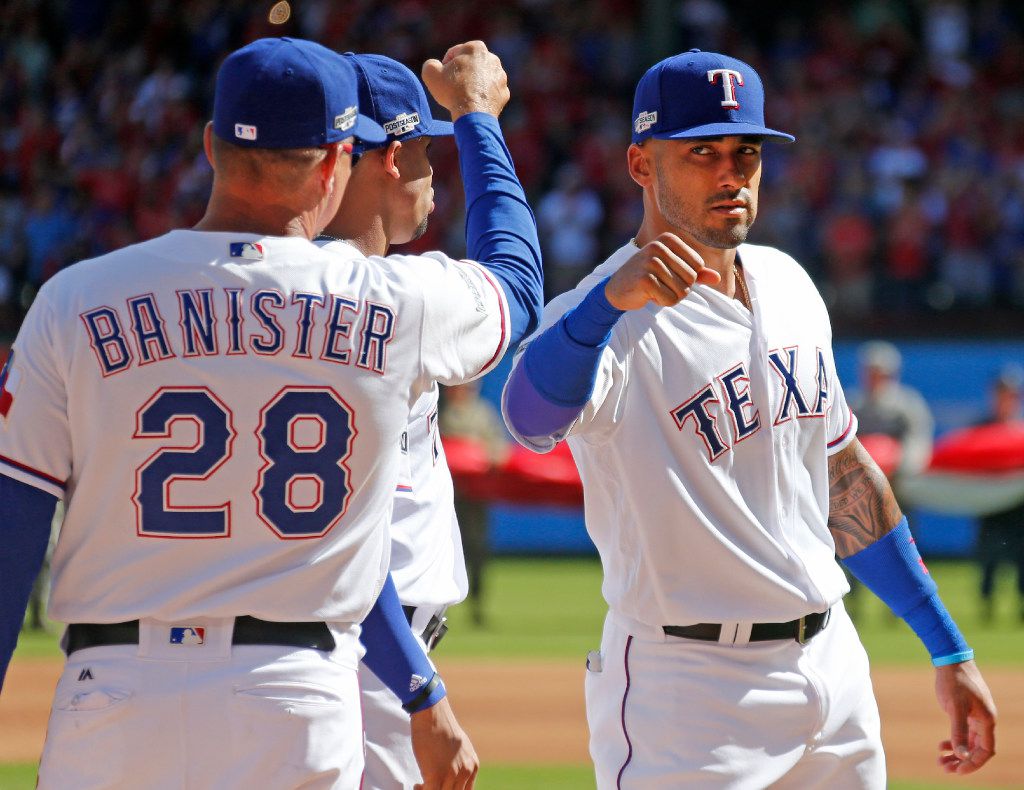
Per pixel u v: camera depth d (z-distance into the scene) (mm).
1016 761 25453
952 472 46906
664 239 10383
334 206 10258
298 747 9406
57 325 9414
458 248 70625
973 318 61469
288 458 9508
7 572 9305
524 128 76500
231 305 9516
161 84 81125
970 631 43781
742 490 12266
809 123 74938
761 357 12375
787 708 12133
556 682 33875
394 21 83125
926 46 81188
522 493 47438
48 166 79438
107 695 9352
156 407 9398
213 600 9375
